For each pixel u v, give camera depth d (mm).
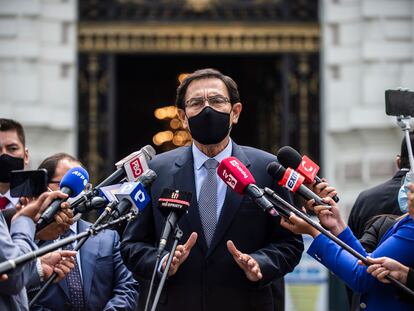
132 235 6305
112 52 14789
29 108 14438
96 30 14711
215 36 14789
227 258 6148
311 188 6098
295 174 5910
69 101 14625
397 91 6070
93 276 7004
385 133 14570
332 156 14750
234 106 6383
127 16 14812
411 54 14609
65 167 7207
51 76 14609
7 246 5305
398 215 7301
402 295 5797
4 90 14453
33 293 6816
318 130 14867
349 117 14578
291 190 5934
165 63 19125
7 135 7402
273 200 5953
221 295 6125
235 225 6184
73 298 6906
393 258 5828
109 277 7078
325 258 5914
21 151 7453
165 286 6152
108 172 14688
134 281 7168
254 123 18062
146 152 6418
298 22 14836
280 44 14844
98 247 7098
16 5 14508
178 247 5836
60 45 14641
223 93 6230
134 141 19938
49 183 7176
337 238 5781
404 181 6793
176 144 20047
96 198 5828
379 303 5922
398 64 14633
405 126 6062
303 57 14867
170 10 14805
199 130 6188
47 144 14633
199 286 6141
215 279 6133
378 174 14594
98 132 14742
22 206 5879
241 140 18281
